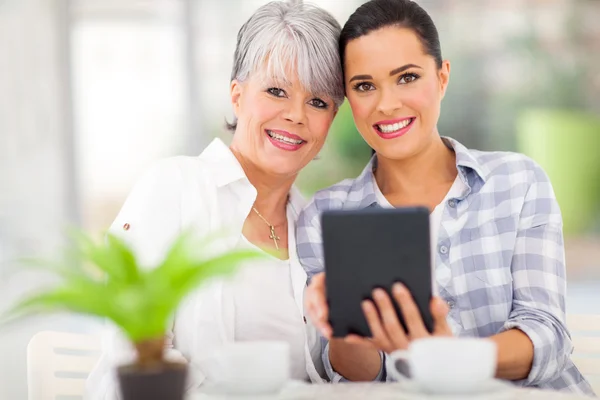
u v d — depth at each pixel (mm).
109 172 5742
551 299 1711
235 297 1717
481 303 1766
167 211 1714
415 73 1753
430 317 1271
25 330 3951
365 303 1283
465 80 6000
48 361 1751
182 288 1006
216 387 1181
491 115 6031
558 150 6023
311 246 1884
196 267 1009
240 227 1773
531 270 1746
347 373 1743
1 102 5312
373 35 1749
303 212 1935
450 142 1905
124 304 981
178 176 1764
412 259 1260
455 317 1771
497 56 5977
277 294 1765
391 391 1297
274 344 1169
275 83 1768
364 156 5426
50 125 5539
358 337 1324
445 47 5988
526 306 1710
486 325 1764
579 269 5914
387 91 1756
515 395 1282
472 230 1797
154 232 1685
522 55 5973
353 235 1272
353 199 1943
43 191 5438
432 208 1856
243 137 1842
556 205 1812
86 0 5648
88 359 1760
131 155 5777
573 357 1816
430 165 1872
